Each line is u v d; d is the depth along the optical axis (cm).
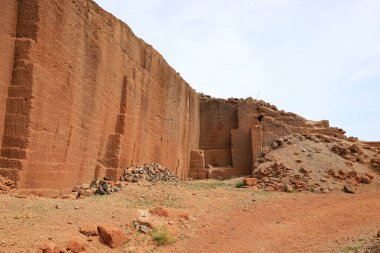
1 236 705
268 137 2989
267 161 2434
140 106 1961
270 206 1492
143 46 2023
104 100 1582
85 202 1127
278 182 2038
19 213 859
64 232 801
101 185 1407
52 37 1180
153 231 934
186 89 2947
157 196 1439
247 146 3080
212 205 1412
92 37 1462
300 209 1459
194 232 1022
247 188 1945
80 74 1366
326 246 906
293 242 971
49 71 1162
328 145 2631
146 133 2052
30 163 1067
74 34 1319
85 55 1405
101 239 825
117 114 1725
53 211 934
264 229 1115
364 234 1019
